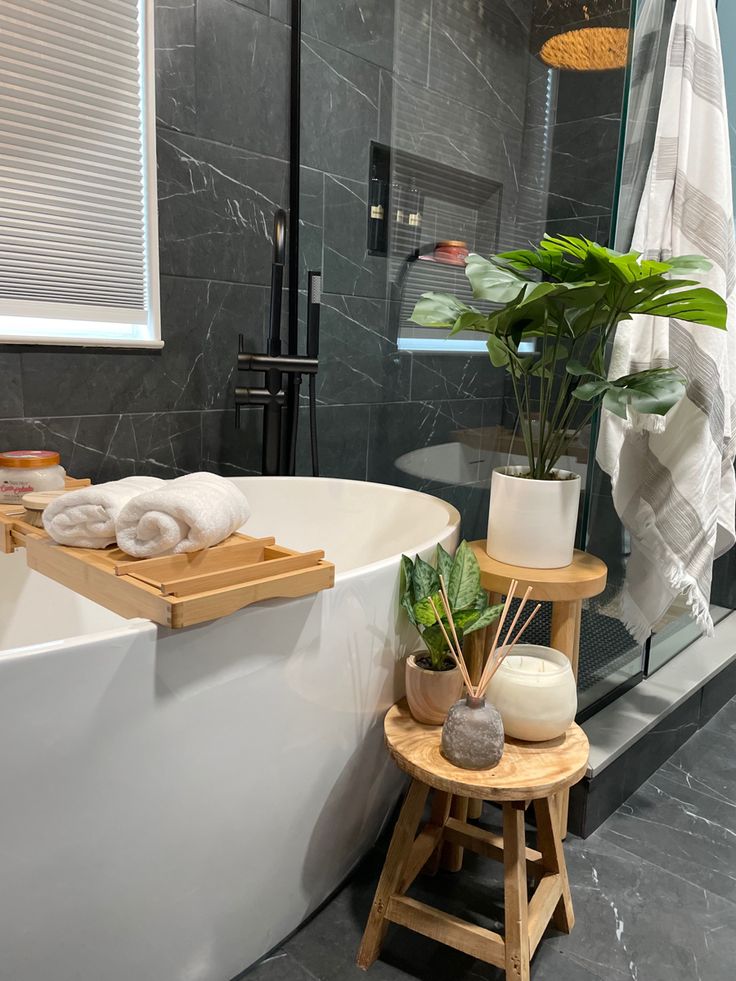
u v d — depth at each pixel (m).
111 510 1.18
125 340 1.99
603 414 1.79
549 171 1.84
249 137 2.23
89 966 1.03
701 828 1.79
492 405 2.14
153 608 0.99
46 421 1.89
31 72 1.76
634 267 1.36
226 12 2.12
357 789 1.41
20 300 1.84
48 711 0.89
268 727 1.15
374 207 2.25
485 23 1.96
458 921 1.25
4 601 1.65
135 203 2.01
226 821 1.13
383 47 2.15
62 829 0.93
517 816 1.21
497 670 1.32
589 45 1.73
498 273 1.44
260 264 2.33
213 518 1.14
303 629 1.17
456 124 2.05
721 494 1.97
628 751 1.87
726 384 1.81
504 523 1.61
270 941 1.33
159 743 1.00
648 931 1.44
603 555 1.93
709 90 1.74
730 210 1.80
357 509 2.15
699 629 2.59
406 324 2.25
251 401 2.21
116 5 1.88
